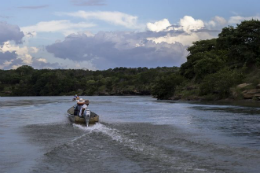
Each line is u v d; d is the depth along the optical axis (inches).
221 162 320.8
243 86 1855.3
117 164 319.0
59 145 429.4
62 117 940.0
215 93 2080.5
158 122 756.6
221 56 2684.5
